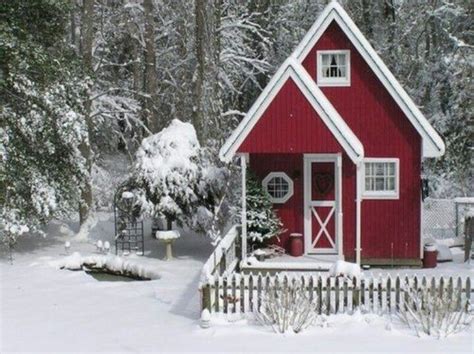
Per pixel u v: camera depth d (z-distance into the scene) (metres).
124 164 30.92
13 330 11.50
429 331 10.36
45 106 17.72
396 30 29.91
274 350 9.89
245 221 15.50
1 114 17.19
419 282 11.96
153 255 18.56
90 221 21.47
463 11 28.33
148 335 10.98
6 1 17.95
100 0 29.02
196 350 10.05
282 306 10.80
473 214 16.56
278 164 16.45
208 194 18.14
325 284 11.44
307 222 16.42
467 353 9.55
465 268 15.82
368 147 16.09
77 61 19.25
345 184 16.17
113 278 17.53
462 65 27.44
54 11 19.12
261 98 14.84
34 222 17.70
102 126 28.83
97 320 12.08
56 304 13.39
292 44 31.67
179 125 18.66
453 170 27.91
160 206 17.69
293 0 32.22
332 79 16.16
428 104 28.78
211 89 24.92
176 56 29.73
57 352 10.19
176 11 28.94
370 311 11.39
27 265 17.27
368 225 16.14
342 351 9.76
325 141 14.76
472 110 27.20
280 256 16.22
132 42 29.09
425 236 19.67
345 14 15.84
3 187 16.94
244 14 30.06
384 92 15.99
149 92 24.47
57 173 18.69
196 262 17.45
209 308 11.63
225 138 26.47
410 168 15.98
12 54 17.08
